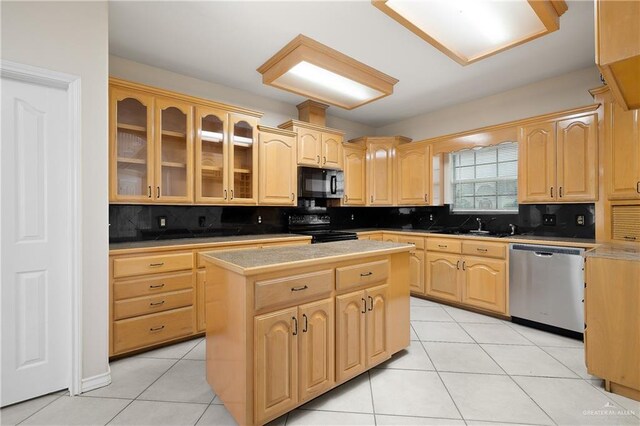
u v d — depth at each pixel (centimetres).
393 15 196
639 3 134
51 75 170
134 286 229
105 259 189
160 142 269
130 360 222
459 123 405
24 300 172
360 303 190
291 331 156
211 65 296
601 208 265
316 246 222
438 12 196
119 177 257
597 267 184
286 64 268
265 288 146
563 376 198
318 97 331
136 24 228
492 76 318
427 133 444
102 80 187
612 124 256
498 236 318
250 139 337
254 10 212
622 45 138
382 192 445
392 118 470
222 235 340
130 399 175
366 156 446
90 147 183
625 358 173
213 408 167
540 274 274
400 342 221
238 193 334
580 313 250
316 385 166
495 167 380
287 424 153
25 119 170
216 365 171
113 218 269
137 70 289
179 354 233
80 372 180
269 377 147
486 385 188
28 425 154
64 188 181
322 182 395
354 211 476
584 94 300
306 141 381
